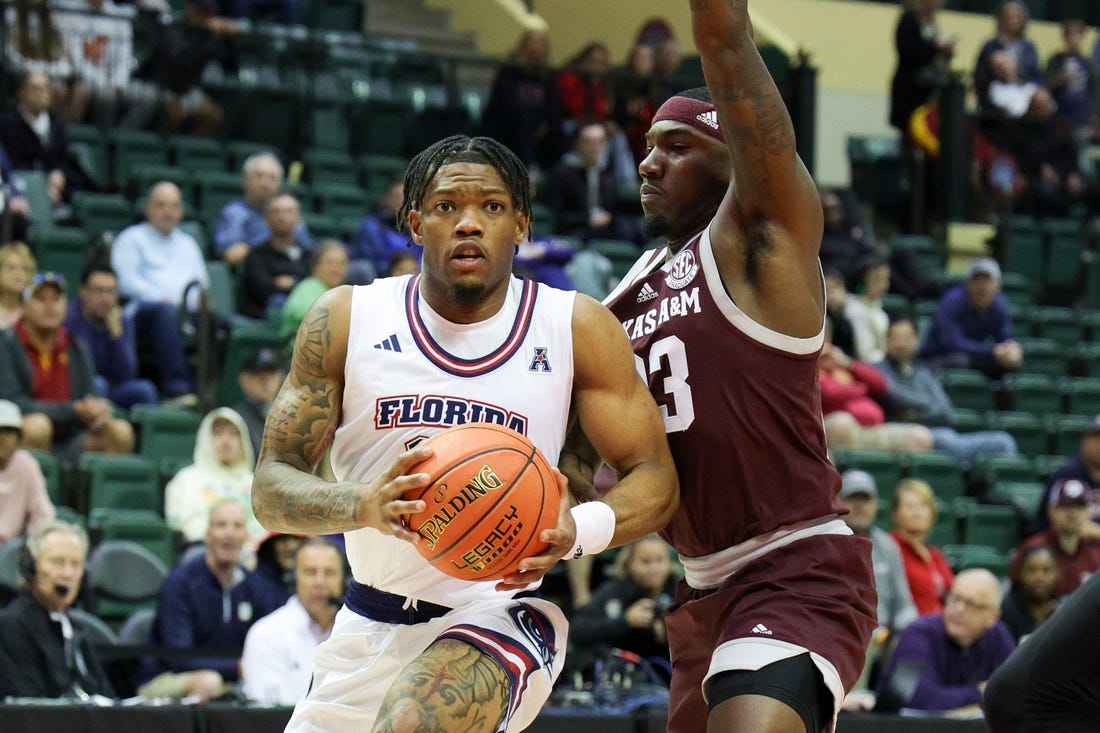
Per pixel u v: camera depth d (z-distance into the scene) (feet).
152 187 49.29
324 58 57.26
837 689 14.05
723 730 13.84
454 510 12.48
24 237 43.83
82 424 36.88
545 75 57.41
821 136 73.77
